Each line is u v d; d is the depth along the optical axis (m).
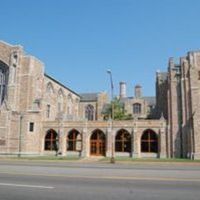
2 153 52.31
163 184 13.66
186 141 51.12
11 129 53.38
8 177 15.71
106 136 54.28
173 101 53.62
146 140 53.88
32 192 11.38
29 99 55.28
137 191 11.75
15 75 55.81
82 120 56.31
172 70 54.97
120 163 34.38
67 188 12.30
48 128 56.88
